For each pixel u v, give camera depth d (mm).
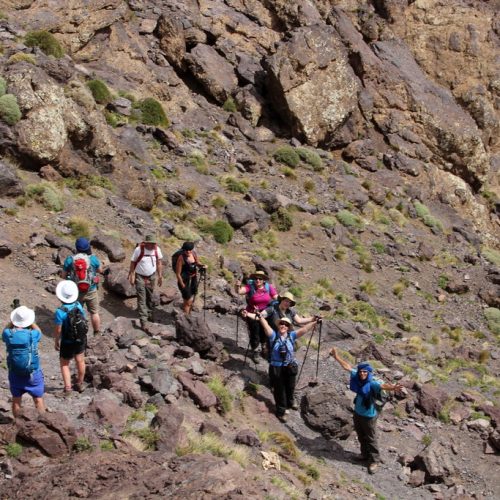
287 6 39406
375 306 24781
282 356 14562
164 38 34594
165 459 10562
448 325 26000
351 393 17094
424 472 14602
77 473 9852
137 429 11602
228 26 37125
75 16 31172
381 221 31734
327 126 35125
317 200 30484
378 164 36531
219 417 13875
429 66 43812
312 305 23047
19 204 19938
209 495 9211
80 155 23250
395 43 42531
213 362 16000
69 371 12641
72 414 11883
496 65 44125
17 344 10734
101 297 17953
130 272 16625
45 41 27859
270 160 31719
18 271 17453
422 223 33969
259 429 14008
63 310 12391
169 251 22000
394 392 17703
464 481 15047
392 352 21438
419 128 38875
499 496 14781
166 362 14711
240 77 35438
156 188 24969
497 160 43875
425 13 45000
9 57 24094
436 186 37531
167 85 32938
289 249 26703
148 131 28922
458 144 39000
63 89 23547
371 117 38219
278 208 28047
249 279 16172
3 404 11602
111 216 22094
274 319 15484
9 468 9906
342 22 40281
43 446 10320
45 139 21812
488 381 21062
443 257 31172
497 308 28656
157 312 18172
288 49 34312
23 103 21656
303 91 34438
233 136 32438
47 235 18859
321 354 19234
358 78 37594
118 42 32688
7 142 21234
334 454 14484
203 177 27969
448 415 17297
